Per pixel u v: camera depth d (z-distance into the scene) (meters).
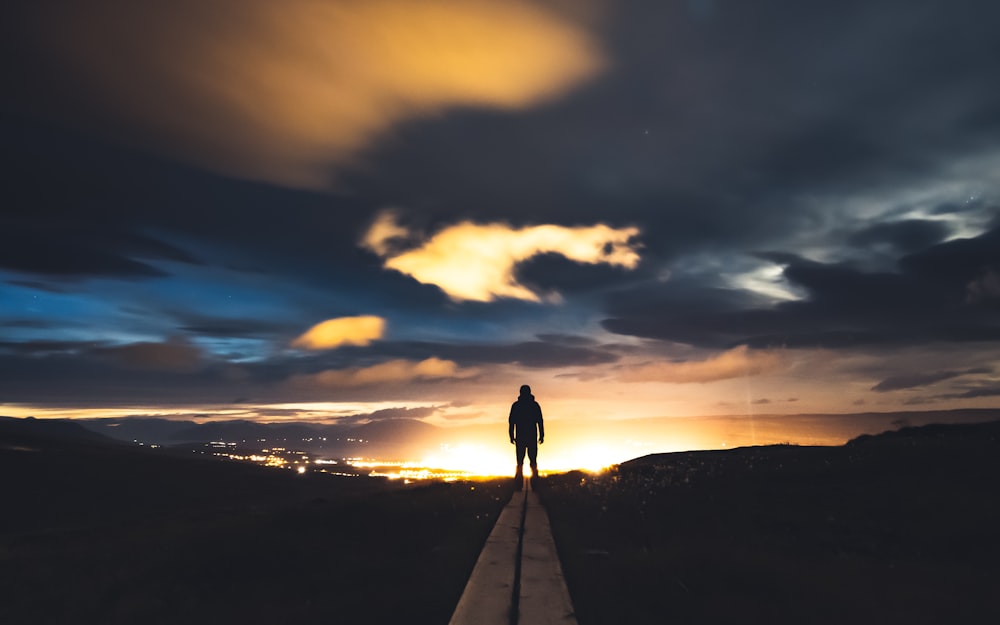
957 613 7.41
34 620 8.61
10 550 19.77
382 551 10.94
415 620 6.86
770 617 7.00
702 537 11.50
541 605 6.62
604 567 8.91
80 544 19.00
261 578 9.70
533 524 12.45
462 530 12.05
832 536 12.34
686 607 7.24
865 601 7.70
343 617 7.23
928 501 14.17
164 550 12.20
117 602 9.01
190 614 8.02
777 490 16.70
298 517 14.30
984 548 11.06
